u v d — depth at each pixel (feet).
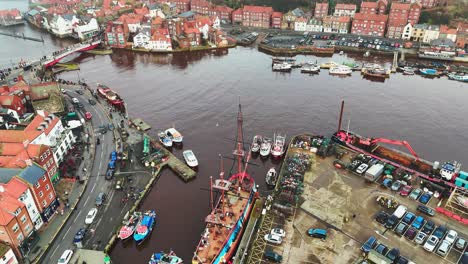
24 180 231.91
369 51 627.46
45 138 303.07
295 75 533.14
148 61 605.73
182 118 406.00
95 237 239.30
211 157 335.47
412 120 402.52
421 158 335.47
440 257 220.84
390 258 216.74
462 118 406.82
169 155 330.75
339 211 257.55
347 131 343.67
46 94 406.21
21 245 221.66
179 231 252.42
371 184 284.82
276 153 328.90
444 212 253.65
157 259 224.53
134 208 262.88
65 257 218.59
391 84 499.92
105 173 300.40
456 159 335.26
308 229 241.55
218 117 408.05
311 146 335.26
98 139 348.18
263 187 293.43
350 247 228.43
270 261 220.02
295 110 422.41
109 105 424.05
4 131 298.35
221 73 543.80
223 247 221.66
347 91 475.31
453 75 518.37
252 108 428.15
